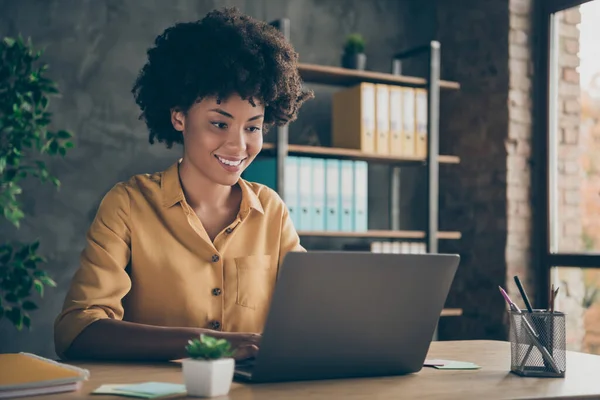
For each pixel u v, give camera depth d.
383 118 3.77
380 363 1.34
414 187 4.35
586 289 3.79
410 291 1.33
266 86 1.67
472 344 1.87
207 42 1.65
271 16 4.04
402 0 4.37
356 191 3.75
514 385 1.27
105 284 1.58
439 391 1.20
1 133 3.22
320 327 1.26
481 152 4.12
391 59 4.31
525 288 4.00
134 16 3.78
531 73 4.07
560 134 4.00
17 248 3.50
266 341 1.22
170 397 1.10
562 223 3.97
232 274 1.74
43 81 3.15
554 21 4.04
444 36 4.36
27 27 3.57
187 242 1.71
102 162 3.69
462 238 4.21
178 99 1.67
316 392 1.17
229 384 1.14
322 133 4.09
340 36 4.21
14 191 3.13
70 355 1.49
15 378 1.11
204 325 1.70
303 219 3.62
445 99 4.33
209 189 1.75
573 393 1.20
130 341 1.43
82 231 3.64
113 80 3.72
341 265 1.24
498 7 4.07
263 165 3.66
